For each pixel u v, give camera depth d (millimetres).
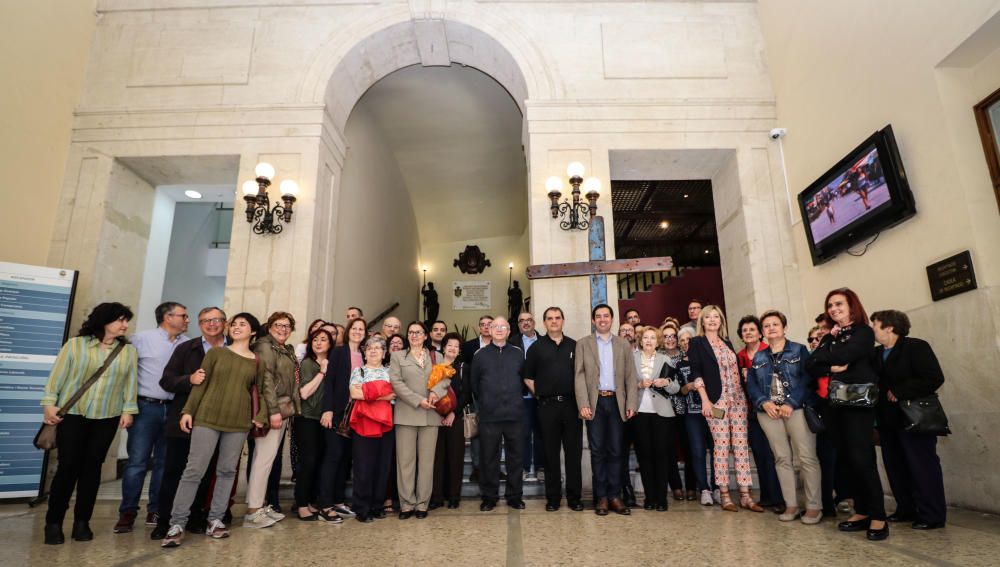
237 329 2861
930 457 2711
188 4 5488
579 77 5328
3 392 4035
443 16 5430
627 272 4590
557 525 2916
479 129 8062
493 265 11719
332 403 3197
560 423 3480
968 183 3254
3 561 2234
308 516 3137
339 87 5598
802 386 2998
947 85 3414
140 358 3229
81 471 2713
